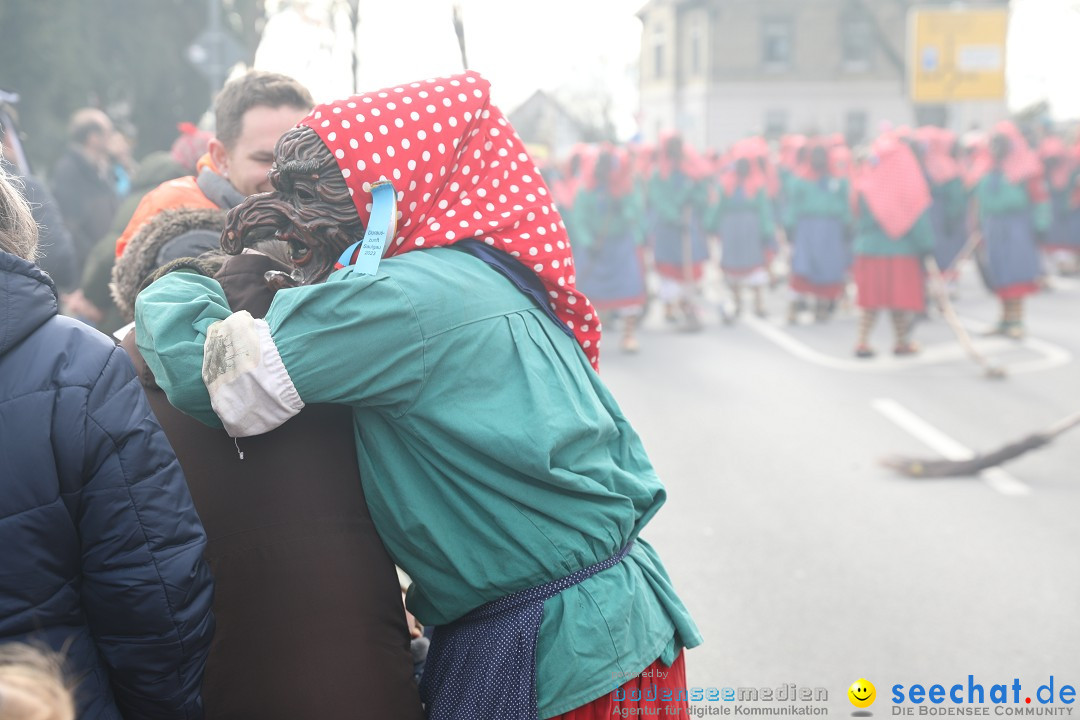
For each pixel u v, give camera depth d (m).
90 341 1.68
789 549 5.27
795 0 47.47
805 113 47.97
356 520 1.96
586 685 1.89
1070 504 5.91
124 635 1.71
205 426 1.97
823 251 14.23
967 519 5.68
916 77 25.50
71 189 7.23
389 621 1.96
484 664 1.93
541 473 1.89
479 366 1.91
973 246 12.45
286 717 1.86
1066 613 4.44
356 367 1.84
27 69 17.08
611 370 10.88
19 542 1.61
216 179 2.77
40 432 1.61
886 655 4.08
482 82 2.04
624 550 2.03
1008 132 12.13
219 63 13.01
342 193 1.91
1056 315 14.45
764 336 13.32
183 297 1.93
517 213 2.01
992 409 8.56
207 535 1.92
